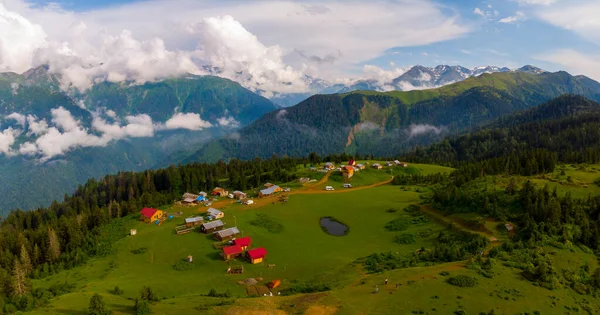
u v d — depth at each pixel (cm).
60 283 10156
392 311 6606
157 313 6456
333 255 11862
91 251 12494
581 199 12412
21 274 8244
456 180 16725
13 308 7006
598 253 9494
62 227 13638
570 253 9362
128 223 14900
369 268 9975
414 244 12388
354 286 8000
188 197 18112
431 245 12038
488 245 10356
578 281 8056
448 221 13225
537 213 11156
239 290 9262
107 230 14175
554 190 12150
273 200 17950
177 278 10144
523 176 16162
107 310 6378
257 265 11162
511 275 8106
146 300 7100
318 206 17088
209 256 11781
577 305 7181
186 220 14212
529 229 10550
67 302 7225
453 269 8481
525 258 8944
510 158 18488
